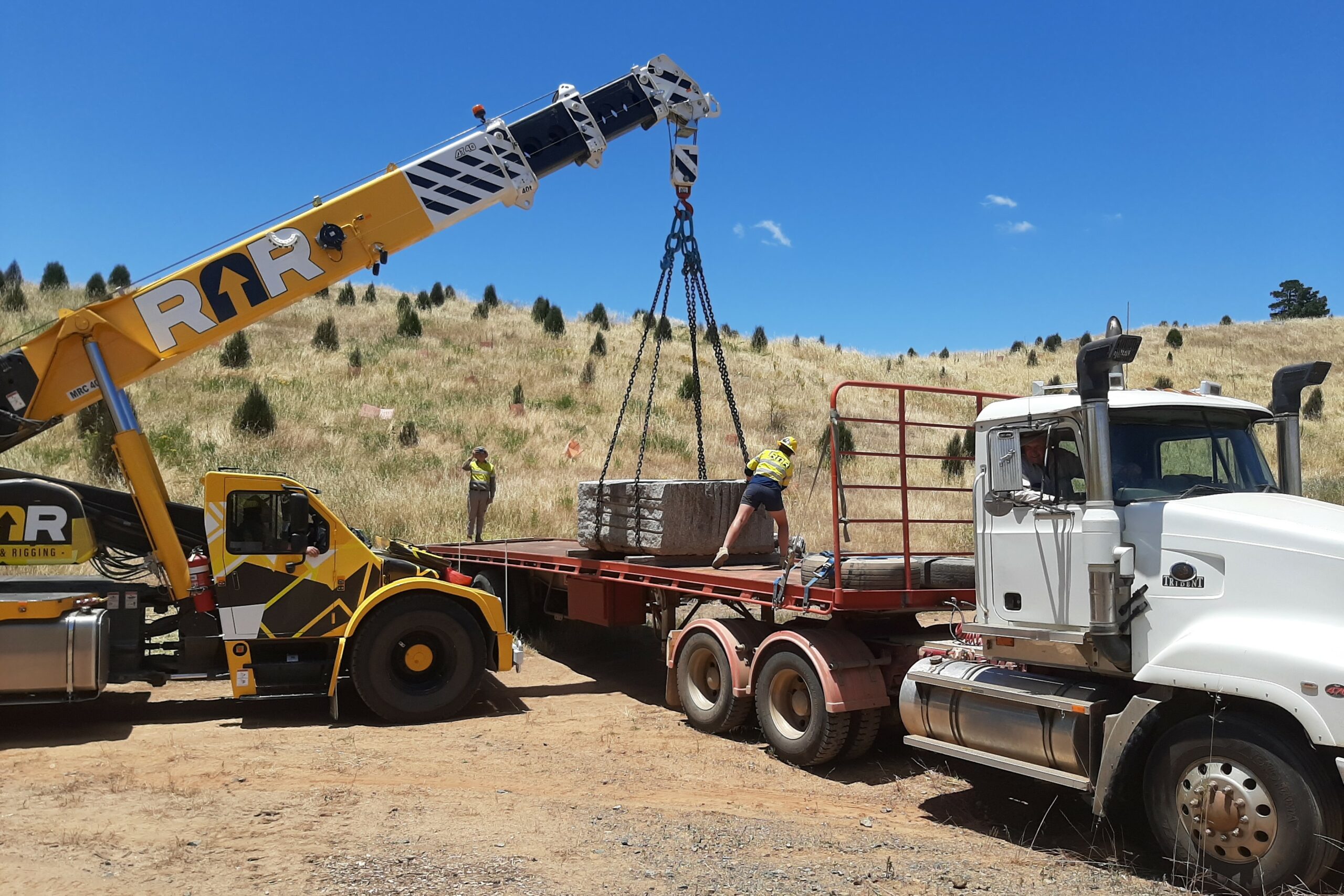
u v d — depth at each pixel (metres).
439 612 8.15
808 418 32.56
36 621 7.18
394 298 47.69
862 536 17.69
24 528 7.46
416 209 8.41
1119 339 4.90
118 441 7.80
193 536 8.35
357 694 9.05
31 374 7.71
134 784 6.07
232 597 7.84
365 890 4.35
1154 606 5.05
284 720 8.14
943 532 18.08
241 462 20.75
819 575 6.86
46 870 4.54
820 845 5.22
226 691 9.28
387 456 22.77
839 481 6.64
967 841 5.42
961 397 41.84
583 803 5.90
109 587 8.02
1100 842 5.41
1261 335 59.66
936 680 5.95
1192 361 52.06
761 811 5.90
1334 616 4.47
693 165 9.16
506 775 6.54
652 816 5.65
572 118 8.73
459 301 49.25
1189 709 5.02
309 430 24.03
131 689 9.34
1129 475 5.32
